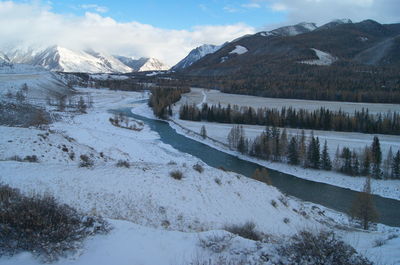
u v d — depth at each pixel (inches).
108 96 6555.1
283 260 346.3
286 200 1036.5
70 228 368.2
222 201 798.5
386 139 3038.9
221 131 3464.6
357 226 1123.9
